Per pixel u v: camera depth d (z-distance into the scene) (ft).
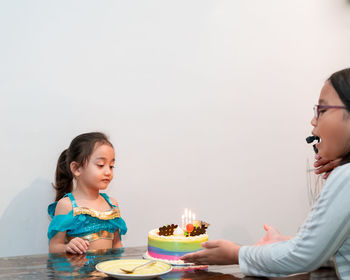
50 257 3.45
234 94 6.86
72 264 3.19
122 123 6.05
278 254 2.62
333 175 2.53
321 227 2.45
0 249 5.41
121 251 3.80
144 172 6.19
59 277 2.78
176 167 6.41
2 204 5.41
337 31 7.80
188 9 6.48
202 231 3.70
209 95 6.64
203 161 6.61
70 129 5.76
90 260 3.36
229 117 6.81
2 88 5.40
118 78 6.02
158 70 6.28
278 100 7.25
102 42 5.92
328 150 2.73
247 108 6.97
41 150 5.61
